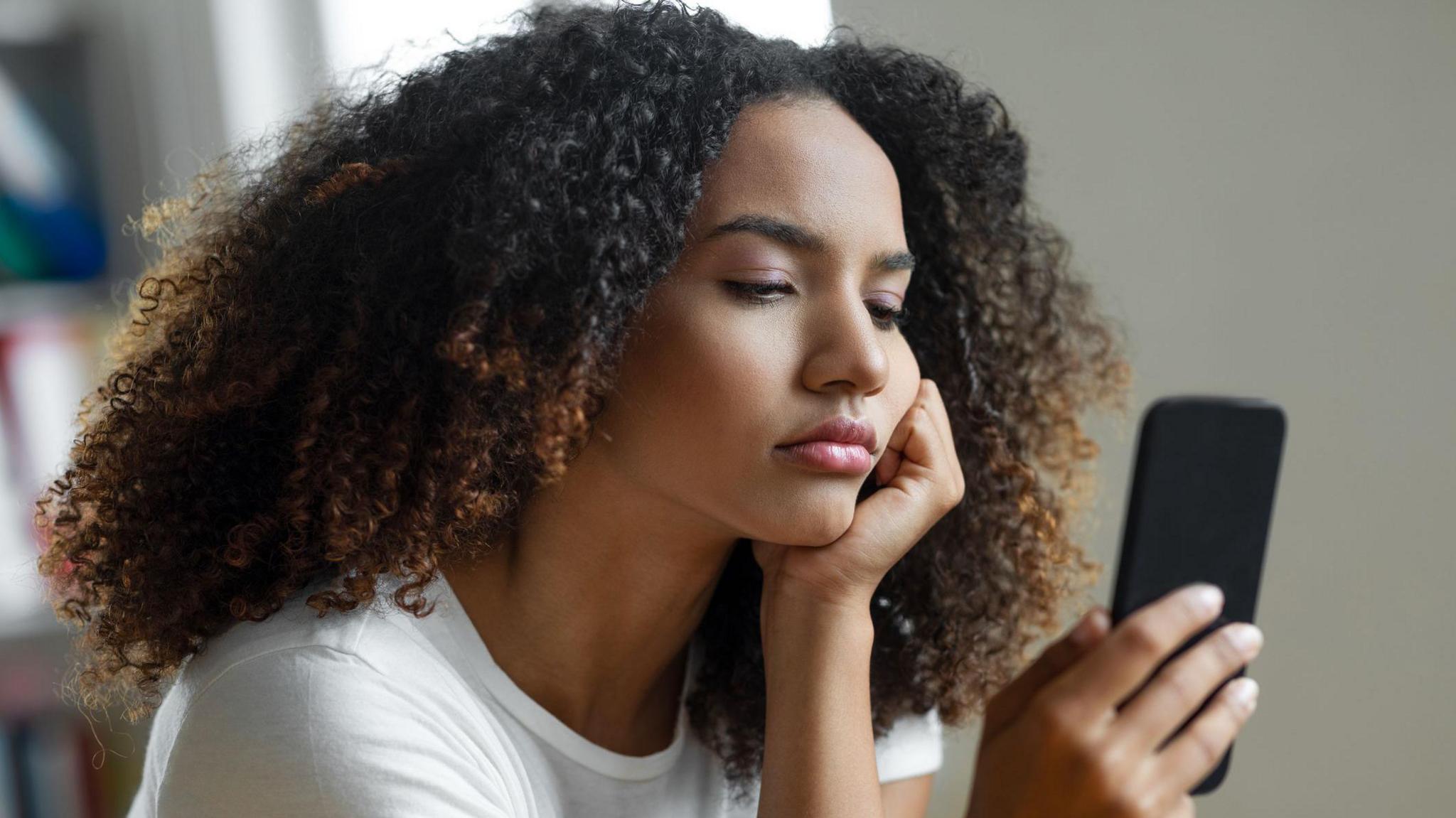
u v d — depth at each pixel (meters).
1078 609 1.30
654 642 0.90
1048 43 1.74
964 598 1.04
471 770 0.81
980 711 1.08
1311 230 1.65
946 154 1.01
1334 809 1.69
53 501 0.95
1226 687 0.64
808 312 0.79
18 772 1.89
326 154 0.93
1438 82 1.57
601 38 0.82
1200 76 1.68
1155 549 0.66
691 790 1.00
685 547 0.85
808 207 0.78
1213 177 1.69
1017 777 0.62
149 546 0.86
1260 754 1.72
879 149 0.84
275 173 0.96
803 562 0.83
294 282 0.86
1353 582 1.66
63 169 2.01
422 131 0.86
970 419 1.05
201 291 0.91
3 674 1.88
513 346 0.78
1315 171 1.64
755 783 1.02
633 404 0.79
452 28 1.96
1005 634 1.07
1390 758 1.66
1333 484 1.66
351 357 0.83
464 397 0.80
